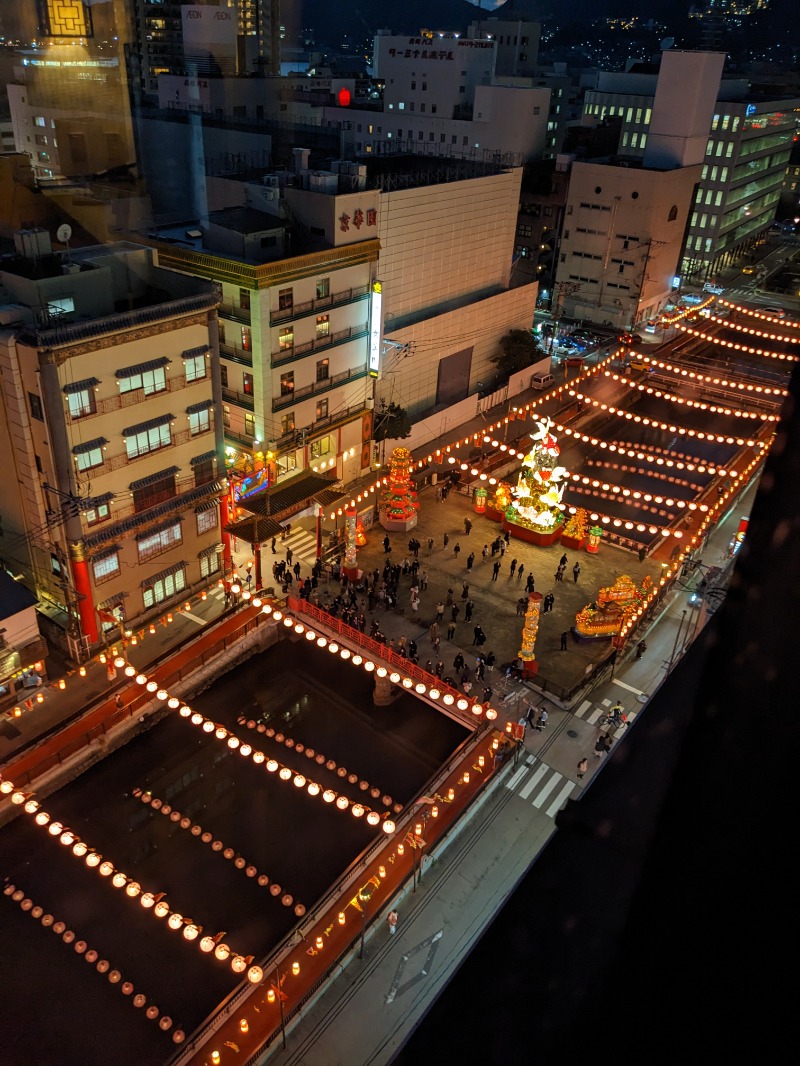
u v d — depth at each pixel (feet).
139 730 122.72
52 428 113.50
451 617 148.15
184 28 372.58
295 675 140.15
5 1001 88.53
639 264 301.02
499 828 107.65
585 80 556.10
